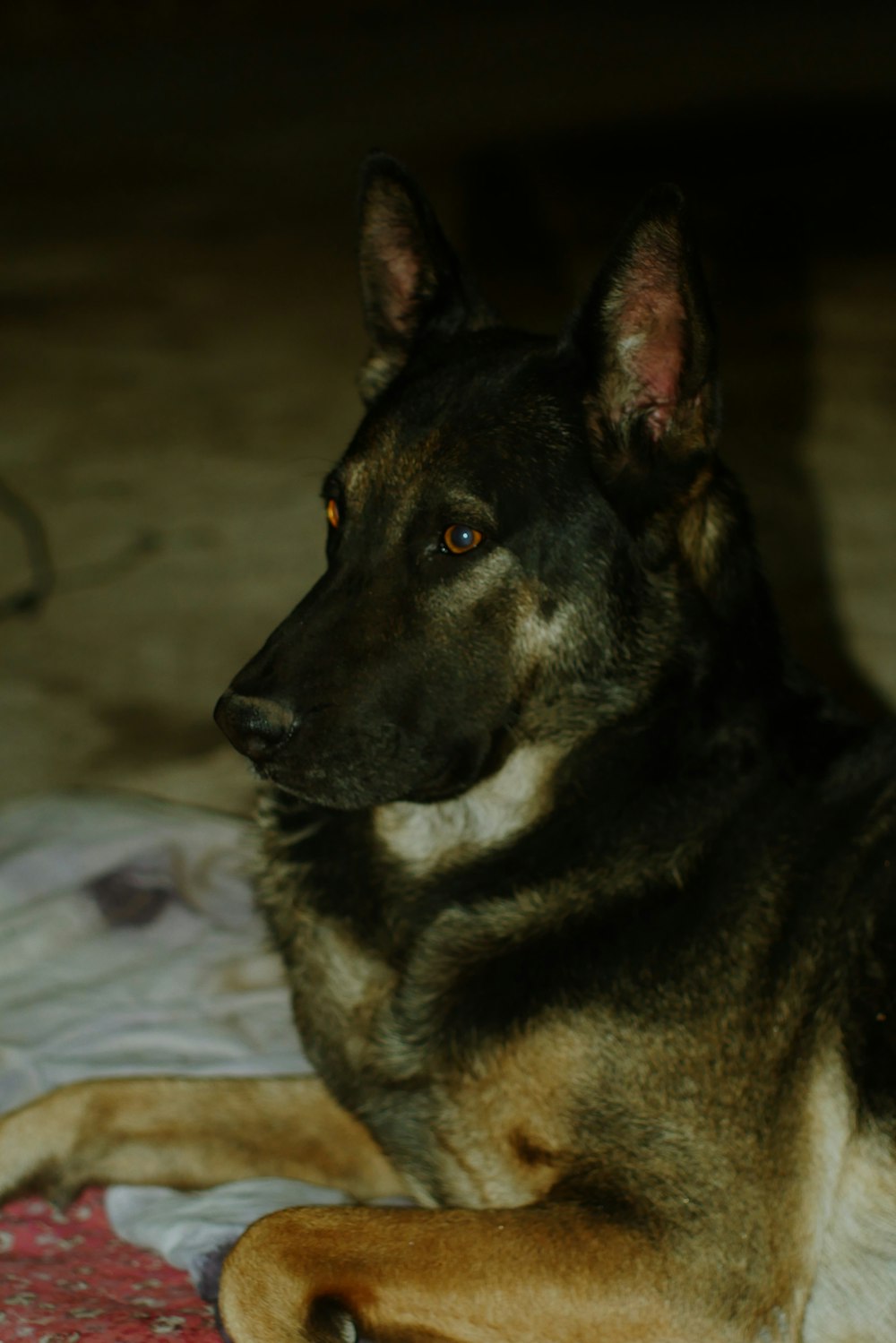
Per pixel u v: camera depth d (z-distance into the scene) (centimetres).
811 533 732
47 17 2797
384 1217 276
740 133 1747
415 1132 308
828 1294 288
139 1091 339
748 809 303
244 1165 337
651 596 305
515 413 303
